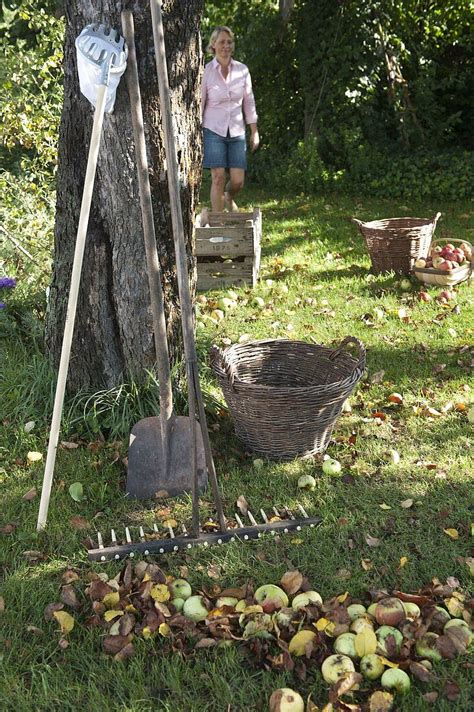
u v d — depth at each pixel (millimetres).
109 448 3857
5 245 5766
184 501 3512
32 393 4125
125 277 3881
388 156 10594
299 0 10547
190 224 4066
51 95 7078
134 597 2859
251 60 11047
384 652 2541
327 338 5289
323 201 9867
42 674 2506
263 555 3109
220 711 2420
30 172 7359
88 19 3512
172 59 3664
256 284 6473
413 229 6320
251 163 11289
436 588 2871
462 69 11445
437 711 2406
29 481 3637
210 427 4086
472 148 11633
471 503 3451
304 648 2568
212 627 2678
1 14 9586
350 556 3121
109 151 3660
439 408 4312
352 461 3826
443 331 5332
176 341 4125
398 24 10703
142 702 2445
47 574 3041
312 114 10805
